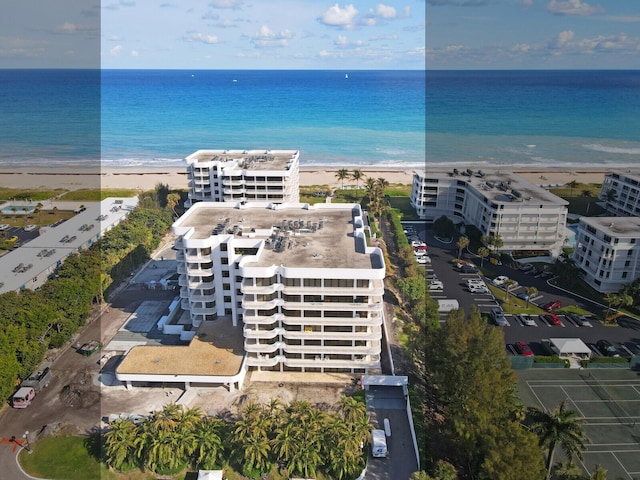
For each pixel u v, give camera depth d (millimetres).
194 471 74812
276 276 90375
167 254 156250
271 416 77062
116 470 74562
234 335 101875
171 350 96562
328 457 73562
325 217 119125
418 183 191250
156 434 74438
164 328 110062
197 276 103812
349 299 89750
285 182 161000
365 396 91250
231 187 164250
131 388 92875
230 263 101000
